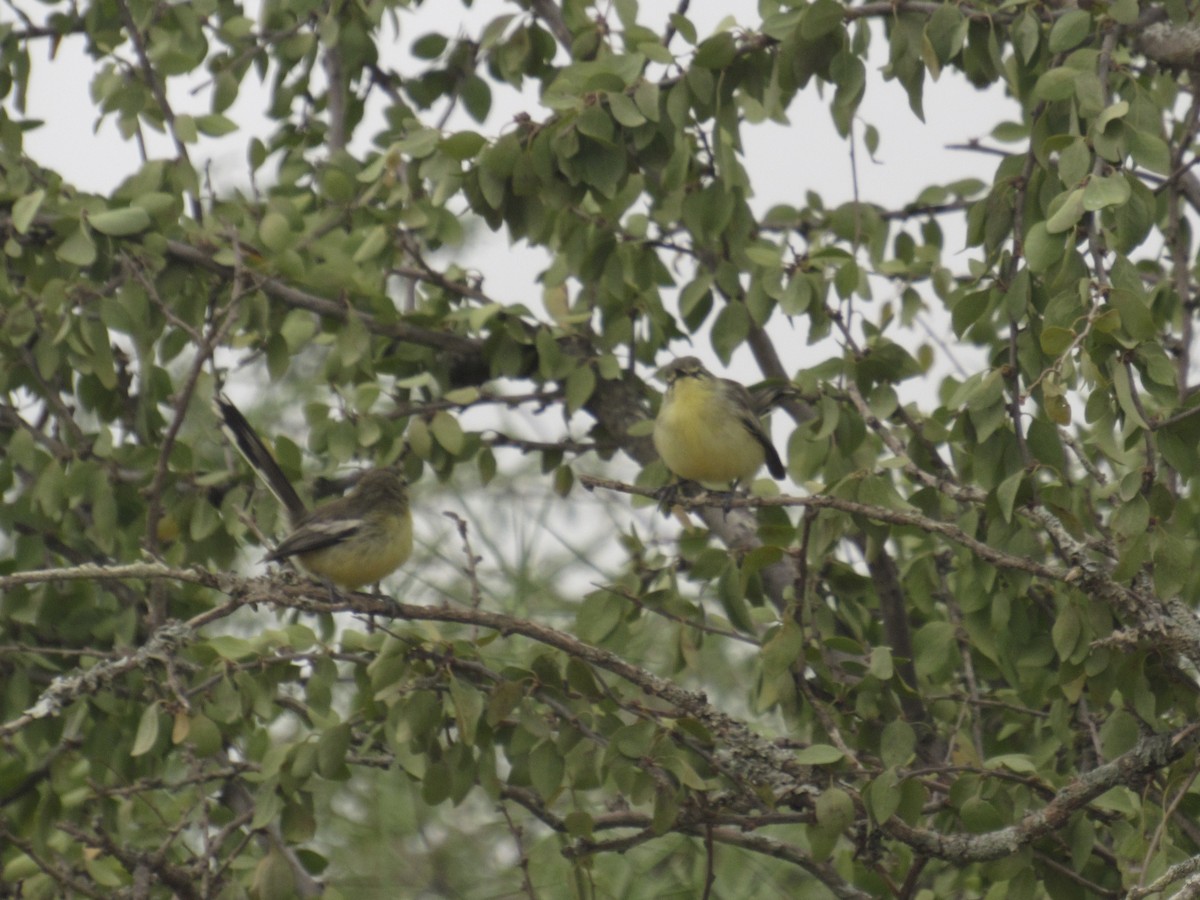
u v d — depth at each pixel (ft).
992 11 34.06
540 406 44.68
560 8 48.03
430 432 42.78
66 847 36.55
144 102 42.39
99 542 39.63
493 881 47.03
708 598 42.29
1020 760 31.01
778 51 36.17
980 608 33.96
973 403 28.86
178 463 40.78
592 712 31.89
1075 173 27.12
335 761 31.91
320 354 60.80
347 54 47.21
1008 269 30.55
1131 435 25.44
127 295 37.76
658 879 43.45
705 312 41.57
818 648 34.17
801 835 44.19
